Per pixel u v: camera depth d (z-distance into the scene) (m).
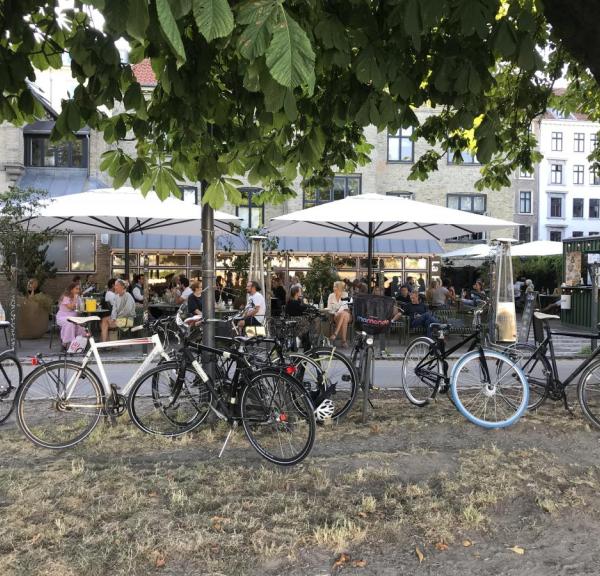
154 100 4.72
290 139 5.16
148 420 5.41
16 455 4.83
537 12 5.04
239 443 5.04
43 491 3.96
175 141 4.89
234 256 21.75
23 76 4.01
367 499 3.82
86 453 4.84
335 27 3.57
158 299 17.31
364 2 3.84
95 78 3.89
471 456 4.78
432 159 9.08
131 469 4.41
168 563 3.08
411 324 12.55
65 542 3.27
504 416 5.75
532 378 6.22
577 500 3.94
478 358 5.84
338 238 24.03
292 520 3.56
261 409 4.66
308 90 2.12
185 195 22.97
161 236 22.20
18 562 3.04
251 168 5.04
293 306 11.16
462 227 12.55
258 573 3.02
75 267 21.50
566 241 17.06
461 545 3.36
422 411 6.29
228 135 5.03
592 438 5.30
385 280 24.81
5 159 20.17
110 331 11.33
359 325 6.06
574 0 4.27
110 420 5.42
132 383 5.27
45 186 21.06
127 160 4.66
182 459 4.68
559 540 3.44
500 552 3.29
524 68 3.83
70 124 4.01
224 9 1.88
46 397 5.19
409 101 4.53
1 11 3.95
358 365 6.18
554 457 4.78
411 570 3.08
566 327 16.72
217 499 3.83
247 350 5.21
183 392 5.23
